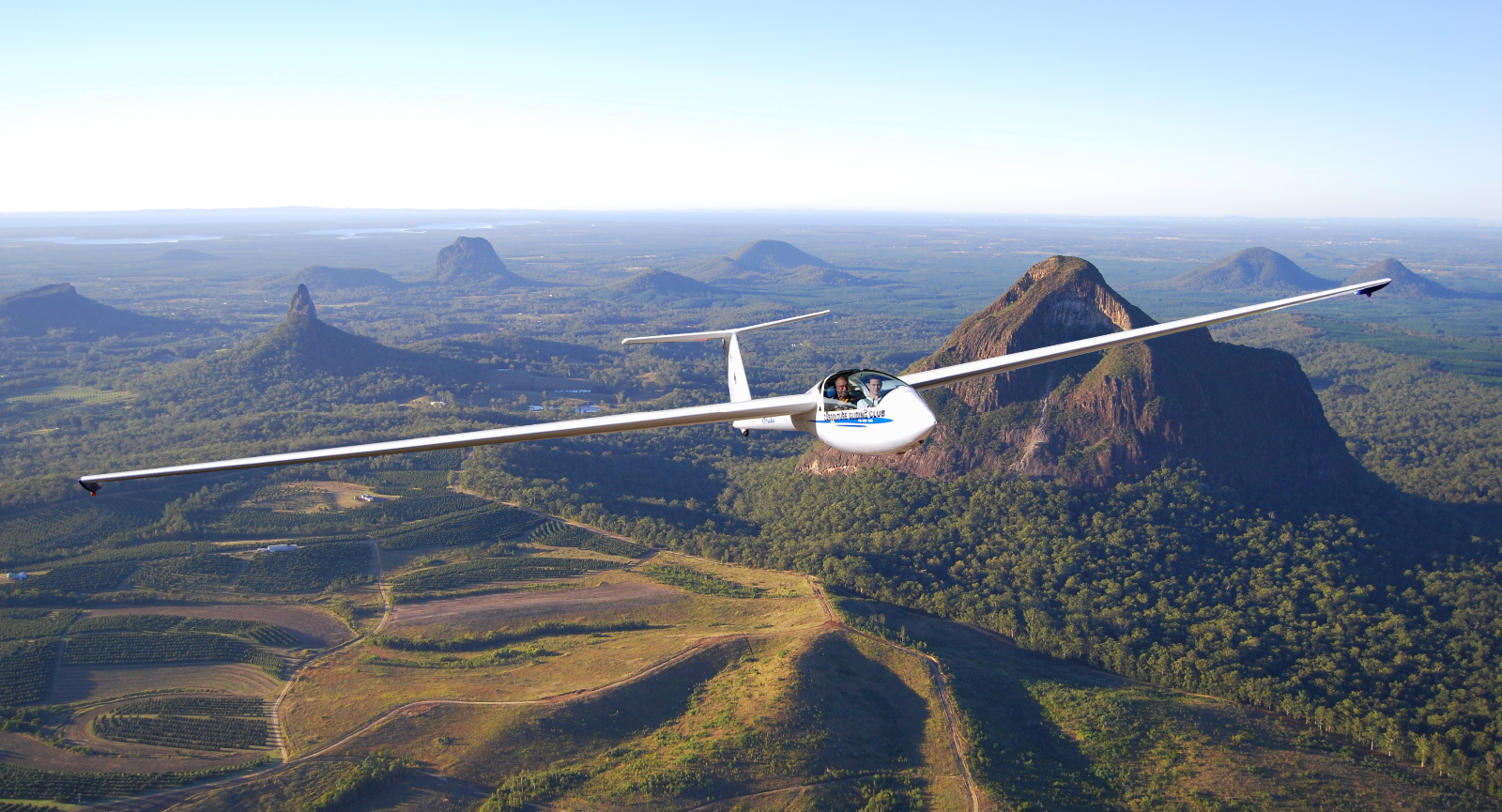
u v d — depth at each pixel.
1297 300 36.41
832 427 30.11
